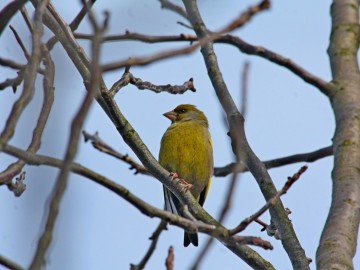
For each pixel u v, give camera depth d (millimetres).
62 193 4965
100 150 7977
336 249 7719
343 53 9672
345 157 8641
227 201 5281
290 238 9016
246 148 9922
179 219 6598
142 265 9484
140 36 9695
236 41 9172
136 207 6410
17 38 8414
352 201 8195
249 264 9039
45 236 4871
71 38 8062
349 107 9078
